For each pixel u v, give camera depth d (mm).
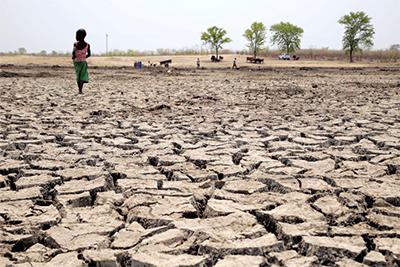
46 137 5551
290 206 3094
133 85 15672
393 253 2340
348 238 2555
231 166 4242
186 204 3170
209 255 2379
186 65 43562
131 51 65562
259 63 50344
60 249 2443
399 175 3992
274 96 11672
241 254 2379
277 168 4152
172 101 10102
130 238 2596
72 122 6820
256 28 60719
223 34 55969
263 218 2934
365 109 8688
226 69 35125
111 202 3244
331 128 6348
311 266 2215
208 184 3693
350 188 3525
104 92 12328
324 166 4238
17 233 2678
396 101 10266
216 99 10664
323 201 3197
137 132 6039
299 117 7516
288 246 2535
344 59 66438
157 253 2371
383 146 5227
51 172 3961
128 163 4352
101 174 3912
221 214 2986
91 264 2277
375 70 34312
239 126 6559
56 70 27812
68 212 3025
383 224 2758
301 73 28391
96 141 5500
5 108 8383
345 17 58969
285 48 69938
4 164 4207
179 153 4871
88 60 46500
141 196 3328
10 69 27984
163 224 2846
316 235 2594
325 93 12688
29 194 3385
